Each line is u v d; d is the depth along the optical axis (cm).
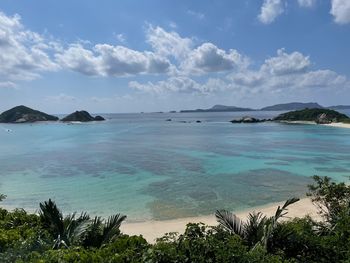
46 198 2944
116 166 4603
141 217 2383
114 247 917
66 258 812
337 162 4856
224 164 4716
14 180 3725
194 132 11525
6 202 2819
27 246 946
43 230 1133
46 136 10794
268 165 4619
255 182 3541
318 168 4378
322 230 1221
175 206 2667
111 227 1087
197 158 5306
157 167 4491
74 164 4822
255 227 1045
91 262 812
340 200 1488
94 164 4797
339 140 8281
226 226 1053
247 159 5175
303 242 1005
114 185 3434
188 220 2295
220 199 2866
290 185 3388
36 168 4519
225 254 811
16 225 1354
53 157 5600
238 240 932
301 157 5362
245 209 2558
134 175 3953
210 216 2395
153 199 2886
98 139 9212
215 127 14700
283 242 1009
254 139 8650
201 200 2839
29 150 6712
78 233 1059
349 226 1116
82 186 3400
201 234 941
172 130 12862
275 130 12212
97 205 2712
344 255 985
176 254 822
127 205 2706
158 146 7138
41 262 790
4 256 905
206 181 3600
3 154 6103
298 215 2255
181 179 3706
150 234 1998
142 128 14600
